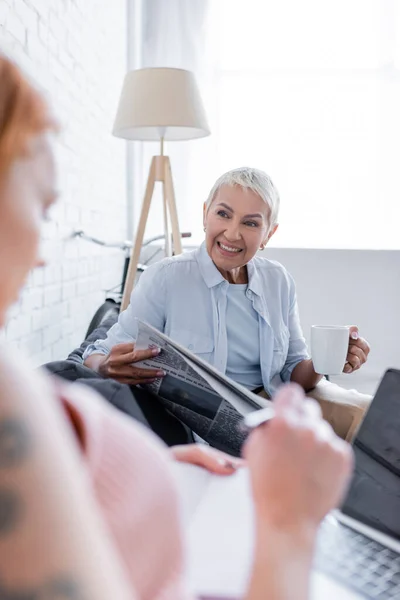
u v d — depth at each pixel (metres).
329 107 3.62
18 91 0.29
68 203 2.21
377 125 3.61
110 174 3.12
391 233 3.67
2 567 0.22
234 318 1.65
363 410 1.54
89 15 2.51
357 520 0.78
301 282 3.59
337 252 3.55
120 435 0.41
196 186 3.69
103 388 1.20
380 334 3.58
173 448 0.92
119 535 0.37
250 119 3.66
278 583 0.37
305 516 0.38
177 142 3.64
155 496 0.41
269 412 0.44
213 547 0.67
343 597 0.61
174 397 1.18
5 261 0.28
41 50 1.81
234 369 1.67
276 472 0.38
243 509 0.76
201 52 3.61
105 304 2.61
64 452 0.24
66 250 2.21
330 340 1.42
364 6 3.56
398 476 0.77
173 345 1.10
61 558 0.22
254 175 1.60
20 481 0.22
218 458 0.89
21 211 0.28
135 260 2.71
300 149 3.66
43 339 1.94
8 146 0.28
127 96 2.50
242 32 3.62
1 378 0.24
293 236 3.71
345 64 3.60
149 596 0.40
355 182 3.66
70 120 2.20
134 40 3.66
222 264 1.62
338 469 0.40
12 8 1.53
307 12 3.59
